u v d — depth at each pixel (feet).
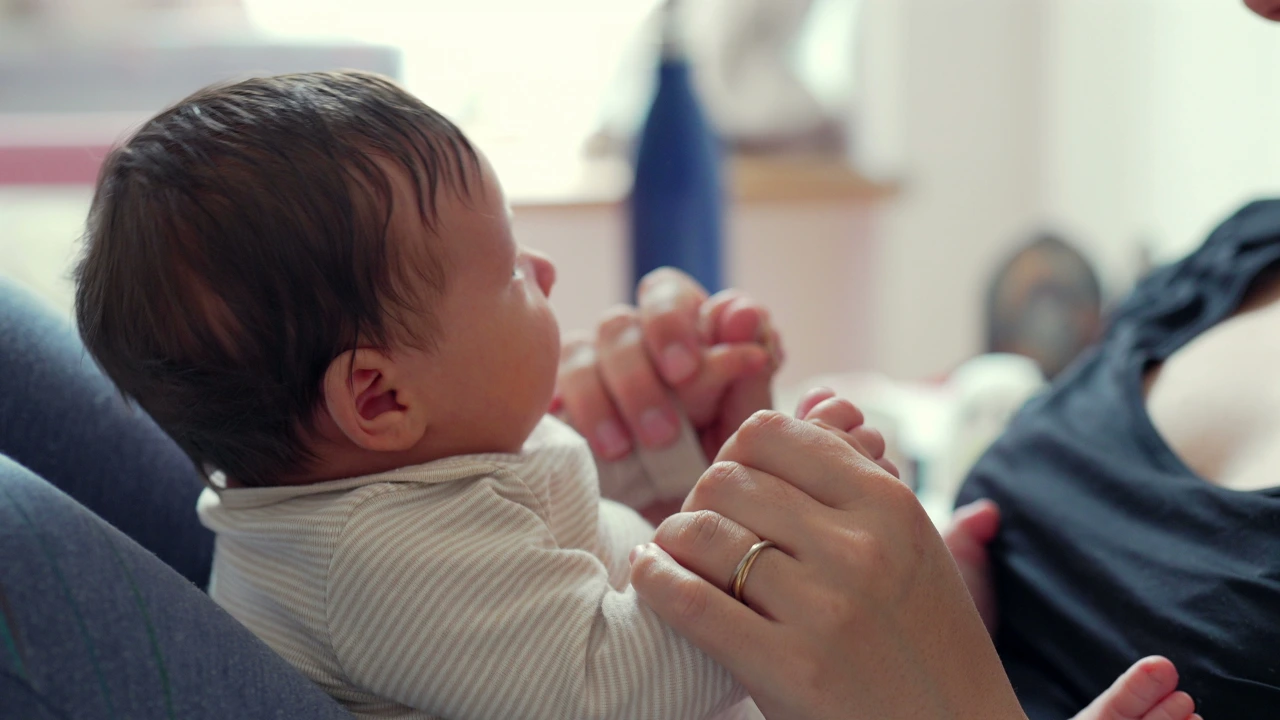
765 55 6.22
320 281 1.86
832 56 6.39
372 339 1.91
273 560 1.92
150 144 1.95
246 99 1.97
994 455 2.84
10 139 4.36
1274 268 2.79
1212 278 2.91
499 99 5.39
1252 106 5.03
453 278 1.99
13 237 4.35
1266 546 2.04
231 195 1.86
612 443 2.70
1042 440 2.69
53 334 2.43
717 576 1.70
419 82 5.21
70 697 1.27
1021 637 2.45
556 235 5.11
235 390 1.91
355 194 1.88
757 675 1.63
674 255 3.98
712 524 1.73
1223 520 2.14
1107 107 6.11
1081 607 2.31
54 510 1.38
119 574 1.38
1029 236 6.09
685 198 3.94
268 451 1.99
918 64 6.46
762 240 6.27
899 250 6.55
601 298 5.21
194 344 1.90
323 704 1.51
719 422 2.85
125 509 2.39
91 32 4.88
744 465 1.80
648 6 5.30
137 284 1.90
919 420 4.57
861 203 6.31
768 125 6.23
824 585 1.64
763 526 1.71
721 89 6.18
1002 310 5.46
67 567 1.33
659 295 2.77
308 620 1.83
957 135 6.57
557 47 5.40
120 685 1.31
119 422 2.42
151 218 1.89
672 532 1.76
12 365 2.30
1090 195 6.30
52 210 4.41
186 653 1.38
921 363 6.81
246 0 5.14
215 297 1.86
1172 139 5.64
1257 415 2.37
